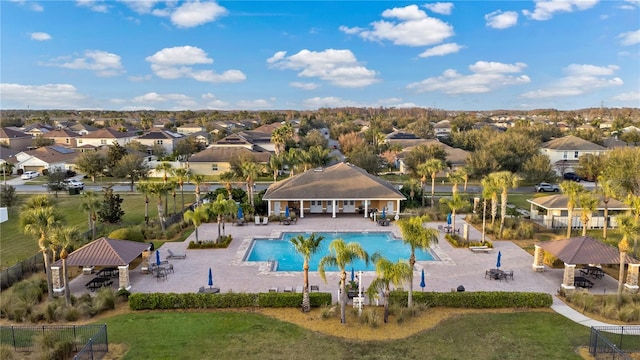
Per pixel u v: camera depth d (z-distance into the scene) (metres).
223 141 103.38
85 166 79.19
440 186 74.06
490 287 29.44
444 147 90.94
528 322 24.19
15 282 30.05
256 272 32.59
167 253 37.22
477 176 77.00
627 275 29.25
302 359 20.23
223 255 36.75
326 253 38.66
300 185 51.09
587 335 22.64
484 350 21.08
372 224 47.38
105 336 20.98
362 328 23.41
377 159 82.44
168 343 21.66
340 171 53.81
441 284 29.95
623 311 24.53
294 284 30.03
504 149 77.94
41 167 89.31
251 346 21.44
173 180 56.12
